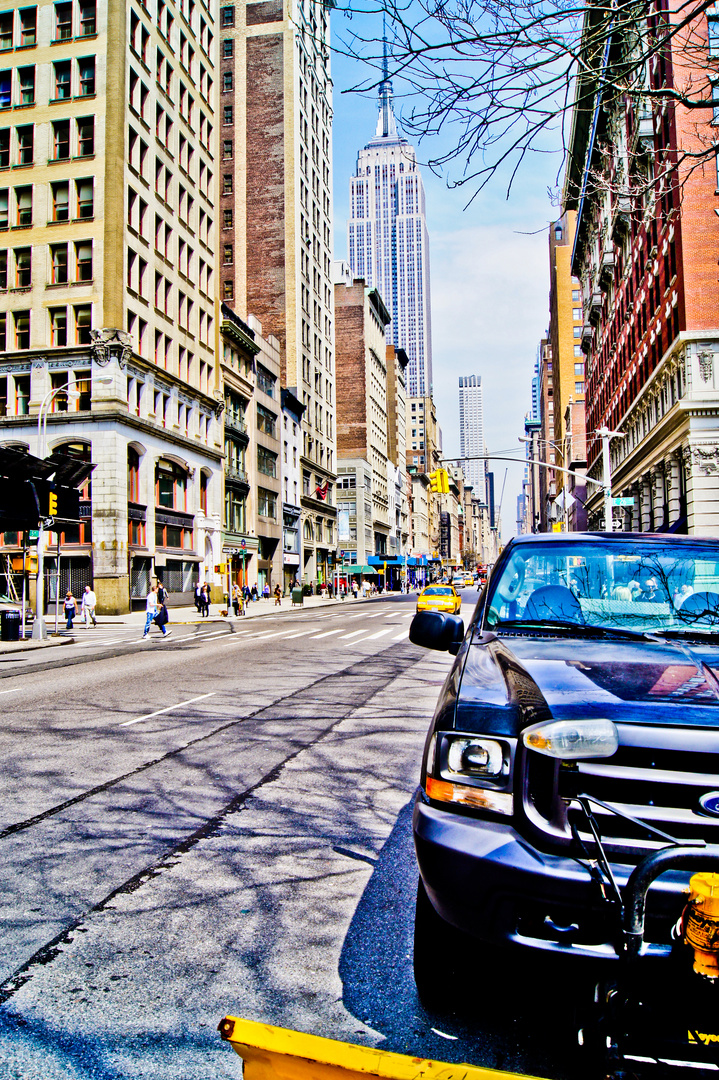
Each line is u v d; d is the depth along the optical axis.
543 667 3.02
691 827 2.31
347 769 6.70
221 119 70.25
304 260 72.19
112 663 16.19
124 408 35.41
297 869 4.45
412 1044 2.73
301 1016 2.93
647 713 2.49
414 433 164.12
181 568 42.41
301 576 67.75
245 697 10.77
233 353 52.44
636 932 2.05
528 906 2.37
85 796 5.88
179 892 4.12
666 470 32.66
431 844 2.57
